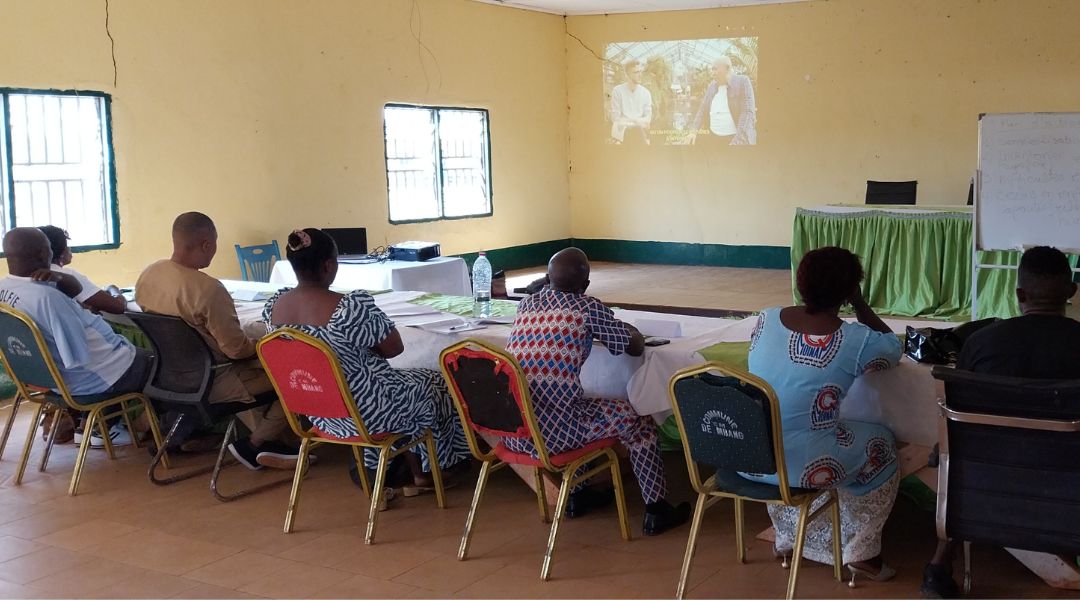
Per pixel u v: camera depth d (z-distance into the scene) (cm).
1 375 560
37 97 618
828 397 260
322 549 322
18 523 352
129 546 328
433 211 975
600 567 302
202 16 720
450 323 393
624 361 329
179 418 392
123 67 666
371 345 328
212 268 742
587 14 1130
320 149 832
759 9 1045
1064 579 271
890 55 986
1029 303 246
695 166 1107
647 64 1112
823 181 1041
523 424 294
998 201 556
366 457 366
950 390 232
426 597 282
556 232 1163
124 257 675
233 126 751
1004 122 550
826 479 260
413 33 925
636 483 381
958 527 238
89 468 418
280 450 416
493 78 1037
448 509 359
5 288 380
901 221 708
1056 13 904
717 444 258
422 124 952
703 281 994
